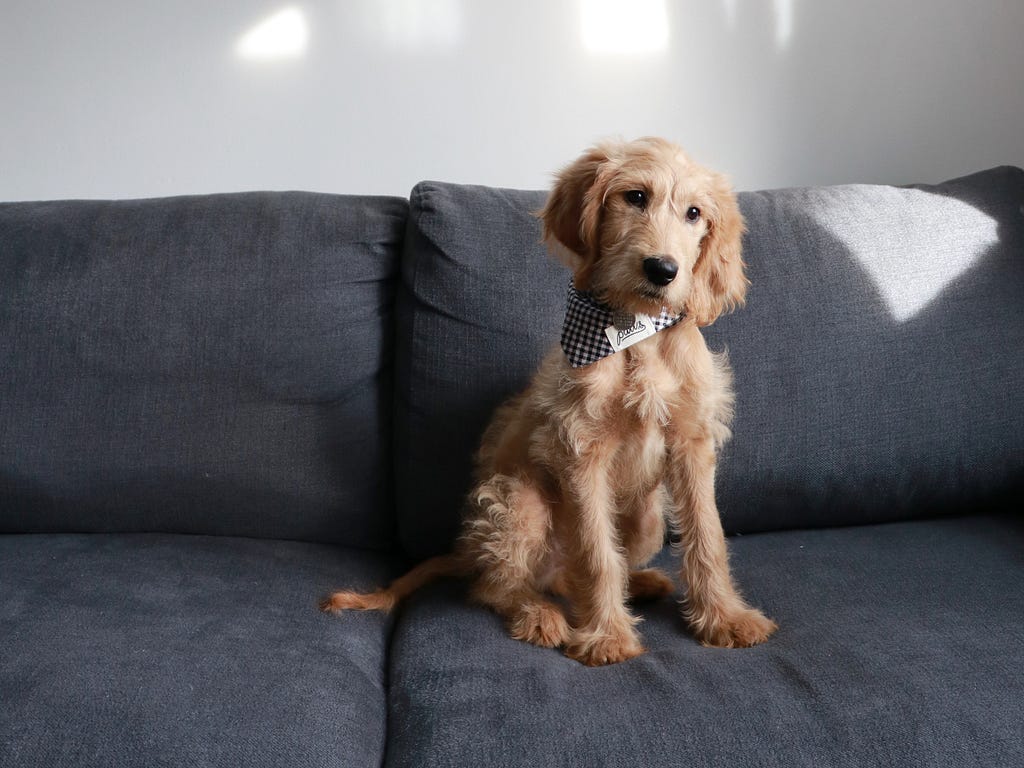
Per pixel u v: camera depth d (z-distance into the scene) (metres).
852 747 1.24
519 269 2.04
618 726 1.30
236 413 2.06
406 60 2.50
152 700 1.38
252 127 2.54
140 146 2.55
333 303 2.10
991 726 1.26
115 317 2.06
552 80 2.50
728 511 2.02
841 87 2.51
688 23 2.47
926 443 1.99
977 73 2.50
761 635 1.59
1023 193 2.16
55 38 2.49
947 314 2.02
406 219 2.20
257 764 1.28
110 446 2.04
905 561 1.83
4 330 2.06
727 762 1.23
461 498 2.04
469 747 1.29
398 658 1.63
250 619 1.69
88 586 1.79
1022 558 1.82
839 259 2.03
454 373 2.04
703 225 1.69
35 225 2.15
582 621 1.67
